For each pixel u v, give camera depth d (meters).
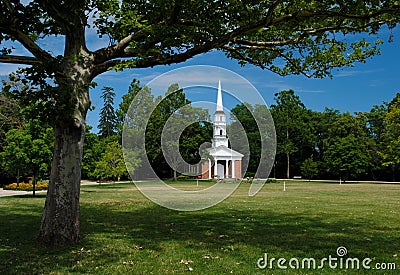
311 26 11.49
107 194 26.67
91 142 33.16
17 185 34.62
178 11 9.06
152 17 9.26
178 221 12.34
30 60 8.23
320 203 19.59
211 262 6.88
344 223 11.84
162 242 8.68
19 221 12.05
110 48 8.90
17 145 23.38
